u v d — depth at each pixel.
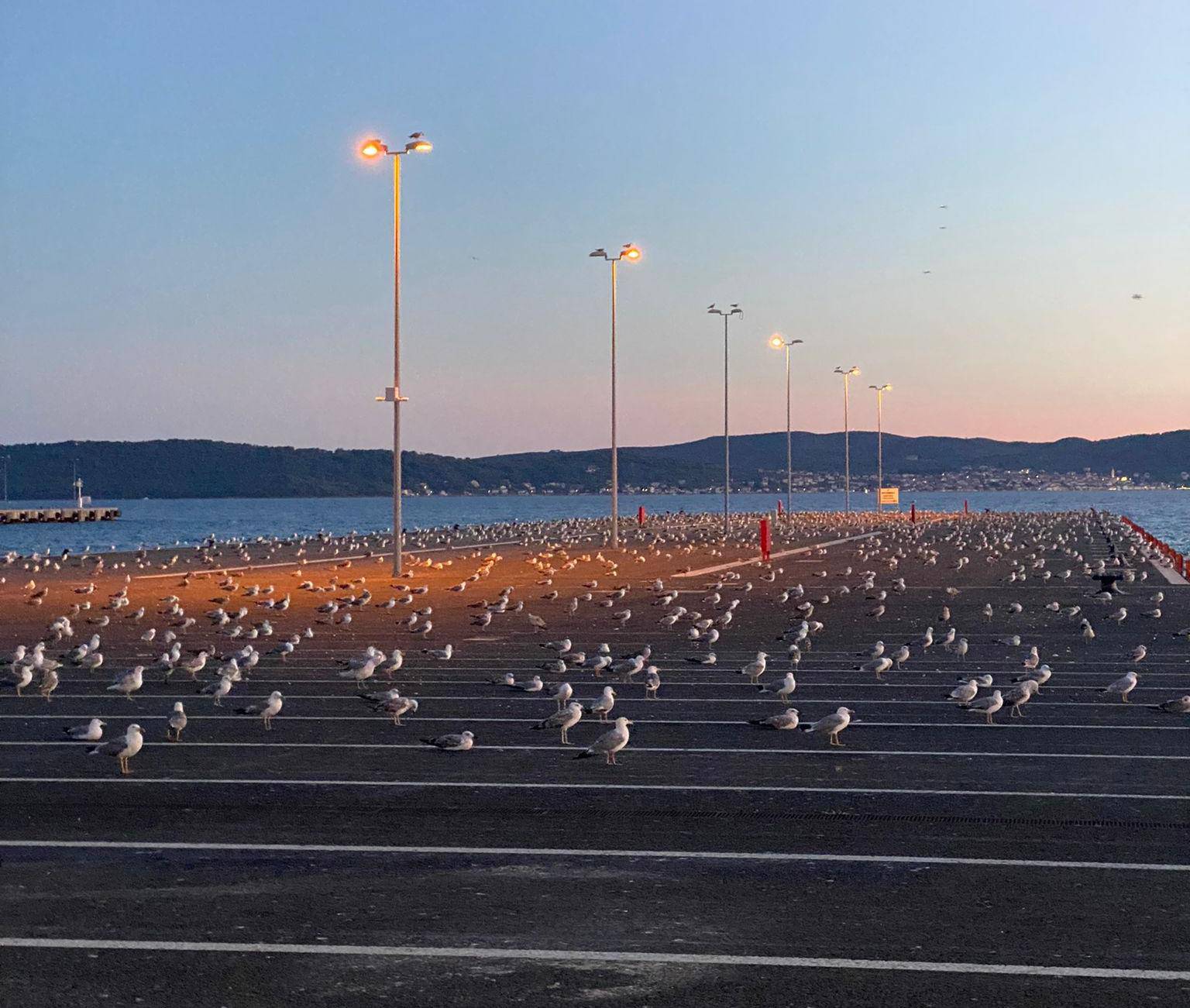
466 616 41.22
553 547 88.06
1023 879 11.90
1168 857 12.64
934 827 13.91
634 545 92.75
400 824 14.07
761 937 10.34
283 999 9.07
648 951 10.02
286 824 14.10
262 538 110.88
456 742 18.11
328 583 55.84
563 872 12.23
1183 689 24.66
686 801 15.14
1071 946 10.09
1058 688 24.73
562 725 18.58
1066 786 15.86
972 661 29.39
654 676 23.70
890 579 58.28
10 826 14.02
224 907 11.16
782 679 23.30
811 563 70.69
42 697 23.95
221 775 16.69
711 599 44.19
